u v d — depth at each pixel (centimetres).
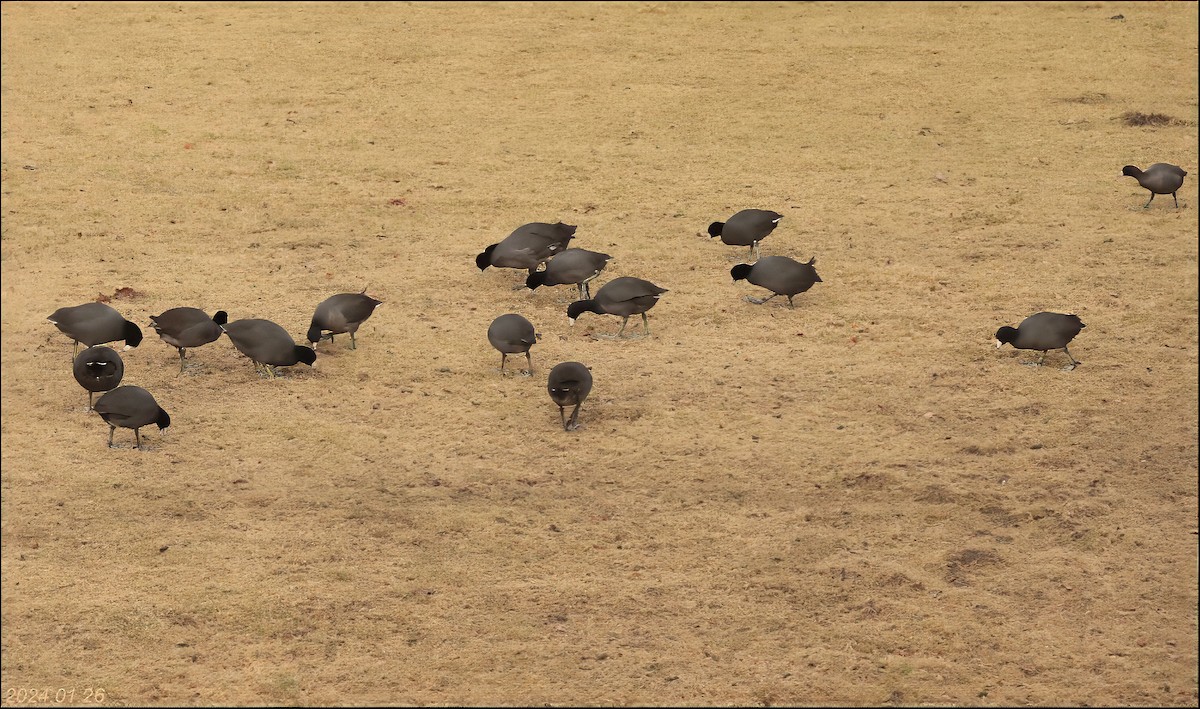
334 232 6462
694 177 7262
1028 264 5981
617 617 3441
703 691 3158
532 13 10706
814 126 8144
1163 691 3136
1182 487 4050
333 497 4025
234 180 7206
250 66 9319
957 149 7719
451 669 3231
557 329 5309
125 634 3359
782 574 3625
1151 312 5419
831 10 10844
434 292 5709
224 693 3134
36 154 7581
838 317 5419
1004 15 10650
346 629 3388
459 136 7981
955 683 3186
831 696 3142
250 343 4716
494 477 4144
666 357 5028
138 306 5494
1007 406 4603
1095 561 3672
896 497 4019
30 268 5956
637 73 9212
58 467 4203
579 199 6919
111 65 9300
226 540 3788
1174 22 10362
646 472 4172
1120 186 7062
